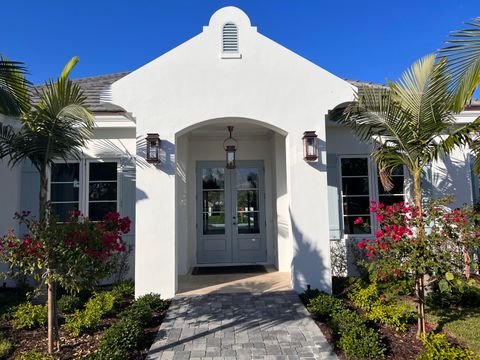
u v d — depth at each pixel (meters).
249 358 4.50
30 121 5.93
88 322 5.35
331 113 8.12
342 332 4.96
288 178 7.30
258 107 7.27
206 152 10.32
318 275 7.04
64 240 4.52
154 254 6.90
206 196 10.42
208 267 9.86
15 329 5.59
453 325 5.62
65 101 5.98
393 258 5.13
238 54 7.31
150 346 4.89
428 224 5.27
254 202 10.44
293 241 7.10
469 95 5.06
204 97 7.22
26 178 8.77
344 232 9.20
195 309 6.20
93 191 9.02
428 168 9.08
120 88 7.16
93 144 8.95
